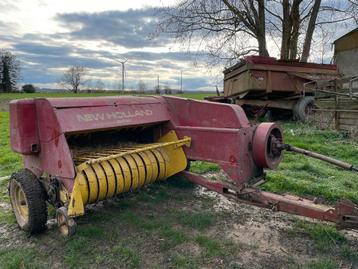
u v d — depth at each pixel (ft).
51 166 13.14
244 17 59.62
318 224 14.02
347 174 21.11
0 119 68.03
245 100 46.24
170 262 11.43
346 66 63.57
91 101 14.08
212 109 14.97
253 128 13.87
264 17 59.72
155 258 11.68
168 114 16.38
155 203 16.38
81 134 14.67
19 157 27.43
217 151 14.33
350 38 62.64
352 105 34.24
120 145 16.14
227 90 50.78
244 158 13.60
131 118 14.88
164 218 14.73
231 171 13.78
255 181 13.97
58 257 11.91
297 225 14.07
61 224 12.11
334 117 36.86
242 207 16.03
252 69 42.63
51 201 13.35
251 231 13.69
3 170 24.12
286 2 59.26
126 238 12.93
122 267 11.19
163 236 13.07
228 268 11.14
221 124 14.65
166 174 15.83
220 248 12.25
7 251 12.39
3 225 14.57
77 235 12.91
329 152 27.45
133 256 11.59
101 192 12.93
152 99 16.29
